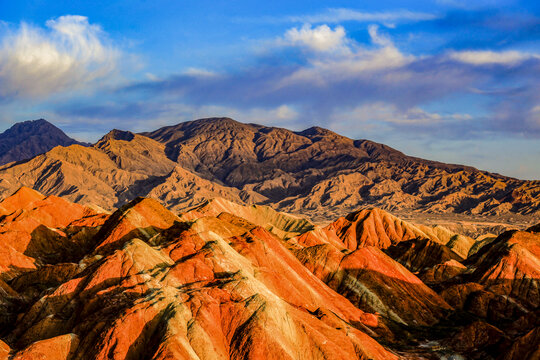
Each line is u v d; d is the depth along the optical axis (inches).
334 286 6584.6
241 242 5723.4
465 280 7445.9
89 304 4119.1
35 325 4097.0
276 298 4500.5
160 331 3708.2
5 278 5610.2
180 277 4621.1
